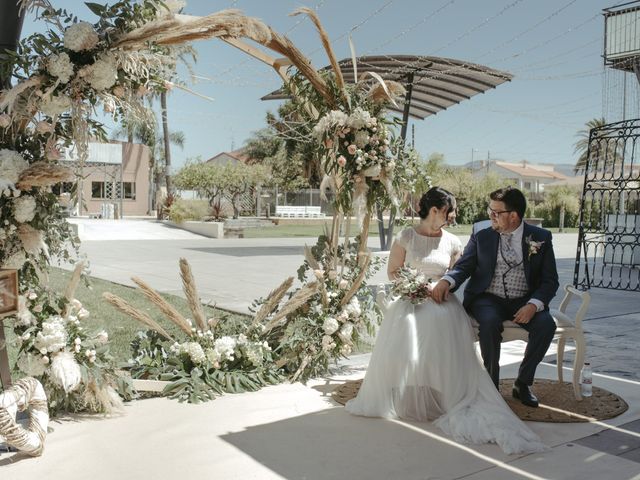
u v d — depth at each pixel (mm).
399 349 3816
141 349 4531
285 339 4793
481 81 11602
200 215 28547
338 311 4871
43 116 3334
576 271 10461
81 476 2891
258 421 3715
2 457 3111
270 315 5102
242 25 3486
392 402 3850
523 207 4145
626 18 14273
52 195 3350
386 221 17859
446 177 41062
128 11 3205
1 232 3217
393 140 4602
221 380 4324
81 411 3822
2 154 3162
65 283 9828
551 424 3756
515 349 5961
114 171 34188
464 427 3498
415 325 3834
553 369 5148
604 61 14656
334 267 4953
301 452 3242
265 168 41625
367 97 4547
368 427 3648
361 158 4387
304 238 25984
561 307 4496
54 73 3092
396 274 4270
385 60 11102
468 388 3803
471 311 4223
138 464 3043
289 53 4160
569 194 44688
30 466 3004
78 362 3627
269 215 43625
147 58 3408
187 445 3303
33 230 3330
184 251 17797
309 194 44594
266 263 14250
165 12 3391
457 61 11039
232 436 3451
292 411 3922
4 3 3248
